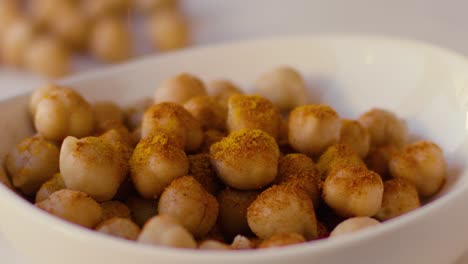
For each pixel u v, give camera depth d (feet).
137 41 1.05
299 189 0.48
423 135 0.61
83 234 0.41
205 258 0.39
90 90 0.65
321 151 0.56
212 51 0.69
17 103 0.60
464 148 0.56
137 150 0.51
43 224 0.42
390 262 0.42
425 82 0.62
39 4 1.03
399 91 0.64
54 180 0.52
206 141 0.56
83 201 0.47
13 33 0.97
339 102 0.67
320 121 0.55
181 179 0.49
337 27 1.04
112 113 0.62
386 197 0.52
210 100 0.59
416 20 1.04
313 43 0.69
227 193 0.51
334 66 0.68
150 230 0.42
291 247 0.40
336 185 0.50
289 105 0.65
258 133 0.52
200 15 1.13
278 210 0.47
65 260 0.43
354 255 0.40
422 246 0.43
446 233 0.44
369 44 0.66
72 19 0.99
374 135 0.60
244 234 0.51
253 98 0.57
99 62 1.01
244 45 0.70
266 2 1.16
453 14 1.05
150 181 0.50
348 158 0.54
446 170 0.56
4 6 1.00
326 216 0.52
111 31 0.98
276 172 0.52
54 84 0.63
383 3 1.11
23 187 0.54
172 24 1.01
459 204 0.44
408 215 0.42
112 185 0.50
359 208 0.49
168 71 0.68
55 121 0.56
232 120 0.56
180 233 0.42
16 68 0.99
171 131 0.53
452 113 0.59
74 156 0.50
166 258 0.39
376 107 0.65
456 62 0.60
